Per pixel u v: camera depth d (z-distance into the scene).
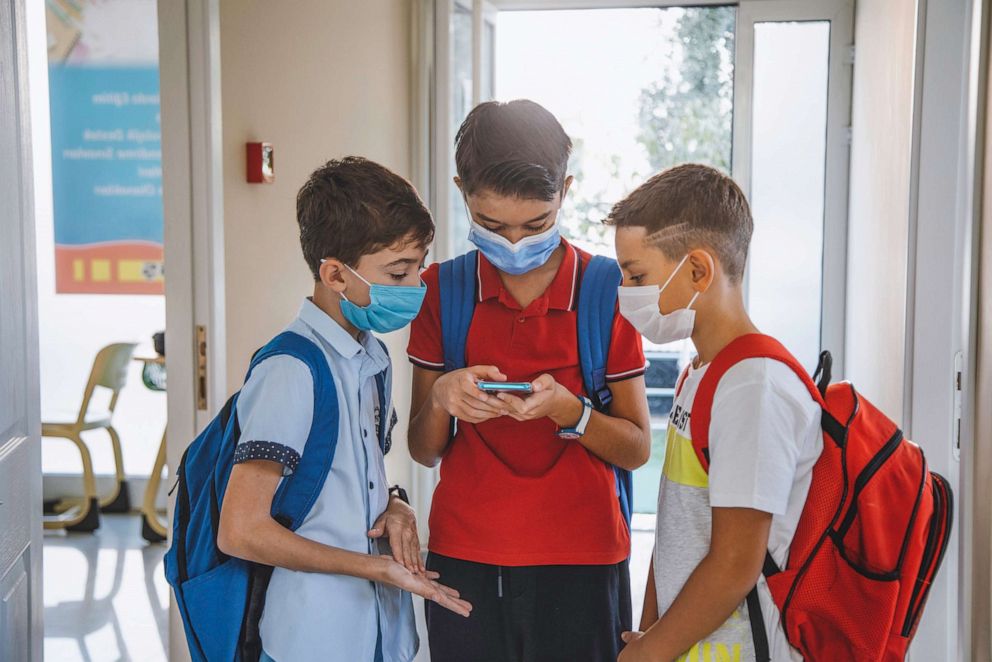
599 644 1.69
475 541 1.66
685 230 1.33
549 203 1.56
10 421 1.64
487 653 1.69
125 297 5.13
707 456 1.32
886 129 3.80
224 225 2.61
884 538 1.28
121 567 4.29
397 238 1.41
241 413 1.39
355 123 3.55
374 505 1.49
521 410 1.52
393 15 3.96
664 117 5.04
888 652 1.33
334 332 1.46
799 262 4.74
